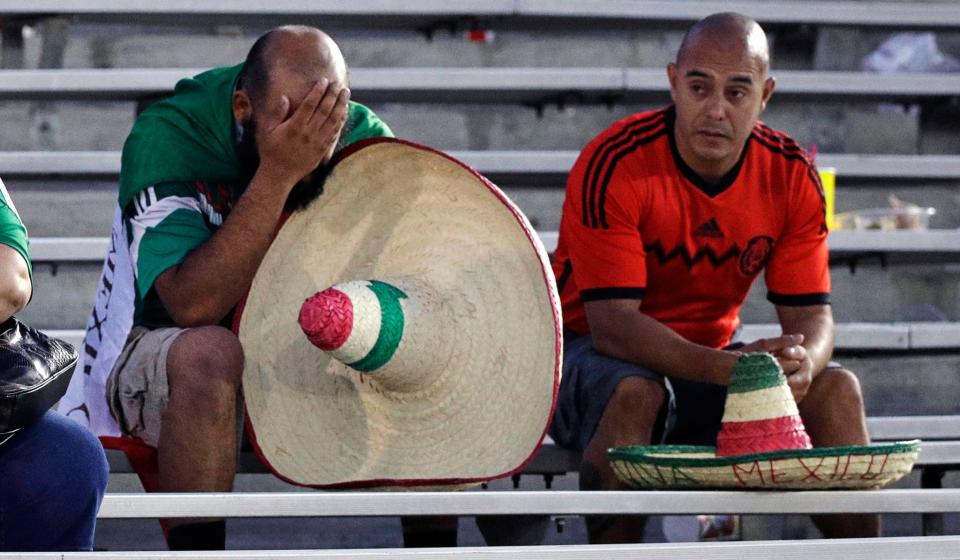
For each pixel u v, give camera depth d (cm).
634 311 956
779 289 1013
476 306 852
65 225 1433
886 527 1183
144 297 875
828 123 1625
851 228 1427
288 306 879
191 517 736
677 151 981
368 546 1170
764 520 1184
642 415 923
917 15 1630
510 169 1389
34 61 1620
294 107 852
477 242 861
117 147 1562
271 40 864
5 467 671
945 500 799
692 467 793
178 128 902
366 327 796
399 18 1533
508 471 816
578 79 1470
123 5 1470
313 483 848
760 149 1000
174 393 823
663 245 988
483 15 1524
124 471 959
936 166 1473
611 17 1550
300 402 872
